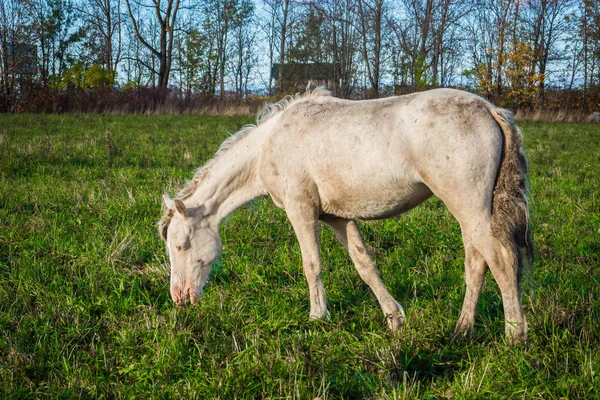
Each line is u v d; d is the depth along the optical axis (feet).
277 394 10.16
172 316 13.28
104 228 20.27
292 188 13.52
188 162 35.35
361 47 139.74
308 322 13.38
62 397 10.28
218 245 15.23
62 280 15.70
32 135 50.55
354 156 12.37
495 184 11.27
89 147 40.83
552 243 18.53
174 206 14.58
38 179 28.84
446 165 11.22
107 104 103.65
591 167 34.22
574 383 9.64
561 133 63.52
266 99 118.42
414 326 12.37
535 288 14.33
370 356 11.34
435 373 10.96
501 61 110.83
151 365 11.35
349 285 15.57
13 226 20.08
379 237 19.83
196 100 107.76
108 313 13.84
